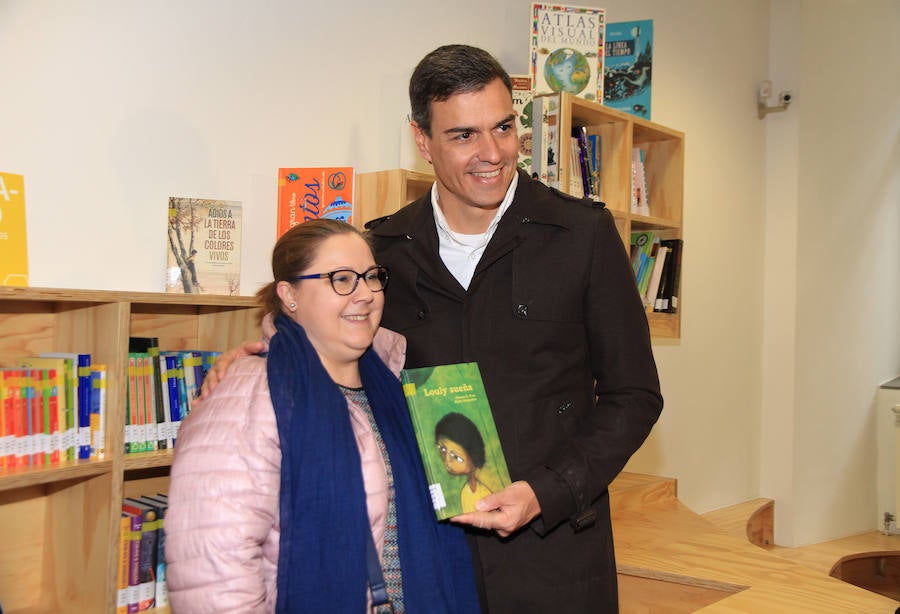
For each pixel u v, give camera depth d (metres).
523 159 2.88
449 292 1.62
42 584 2.03
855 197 5.76
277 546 1.32
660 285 3.40
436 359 1.62
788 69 5.16
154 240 2.25
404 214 1.77
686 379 4.52
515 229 1.61
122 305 1.86
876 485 6.02
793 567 2.39
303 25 2.61
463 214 1.62
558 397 1.59
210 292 2.21
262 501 1.29
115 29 2.16
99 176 2.13
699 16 4.59
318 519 1.33
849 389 5.71
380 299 1.52
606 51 3.50
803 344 5.23
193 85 2.33
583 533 1.58
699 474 4.64
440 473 1.41
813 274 5.32
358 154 2.77
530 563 1.54
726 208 4.86
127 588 1.94
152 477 2.29
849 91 5.66
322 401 1.39
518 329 1.58
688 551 2.55
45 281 2.03
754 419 5.18
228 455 1.29
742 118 5.00
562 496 1.45
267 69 2.51
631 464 4.06
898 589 5.20
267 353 1.48
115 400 1.85
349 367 1.54
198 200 2.21
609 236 1.61
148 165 2.23
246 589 1.22
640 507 3.16
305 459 1.34
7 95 1.96
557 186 2.82
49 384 1.79
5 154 1.96
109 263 2.15
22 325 1.99
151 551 1.98
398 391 1.58
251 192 2.47
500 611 1.51
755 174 5.15
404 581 1.42
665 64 4.32
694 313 4.58
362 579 1.34
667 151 3.48
